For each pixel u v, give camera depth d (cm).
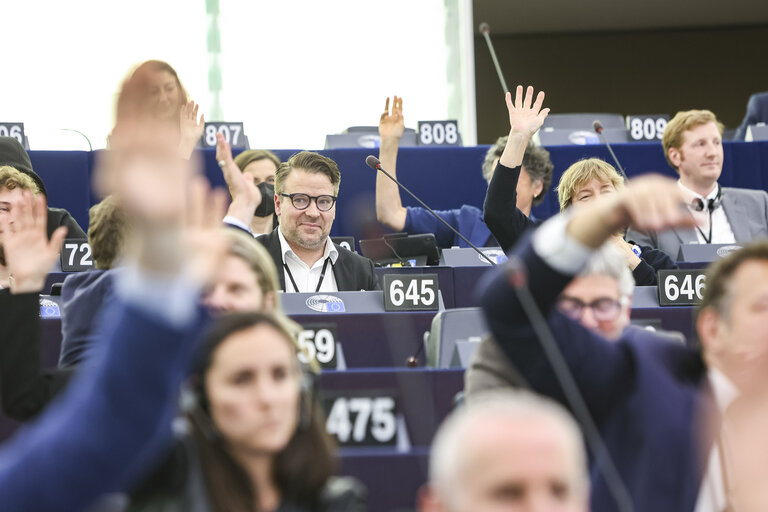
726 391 529
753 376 527
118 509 457
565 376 483
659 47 4075
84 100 2527
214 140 2164
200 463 491
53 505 271
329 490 521
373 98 2661
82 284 844
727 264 539
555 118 2322
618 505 496
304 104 2641
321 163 1290
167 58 2580
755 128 2211
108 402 270
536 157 1587
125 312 270
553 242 445
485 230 1709
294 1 2641
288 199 1279
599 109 4062
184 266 270
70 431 272
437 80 2688
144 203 253
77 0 2533
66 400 289
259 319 501
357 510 522
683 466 505
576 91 4062
